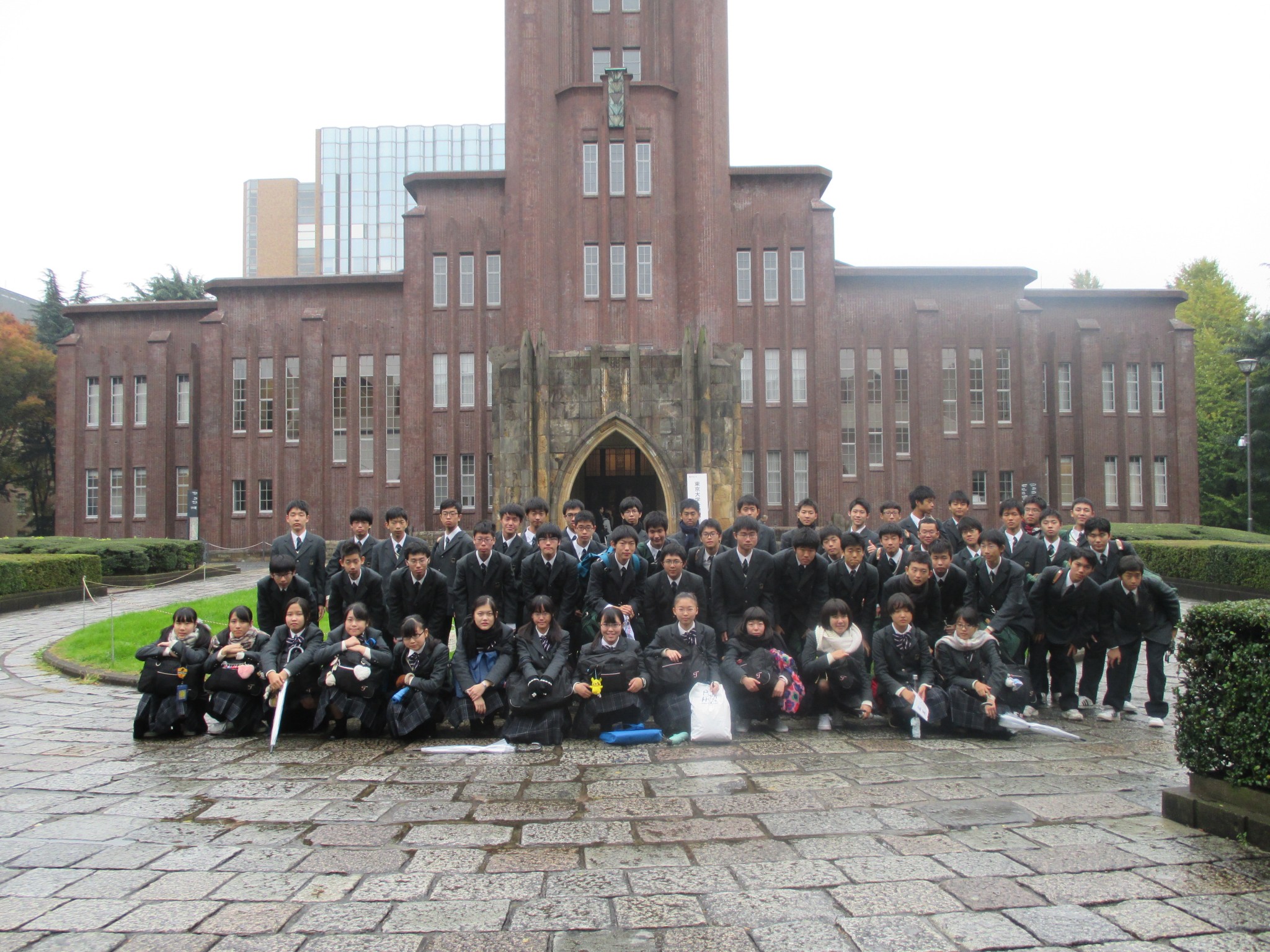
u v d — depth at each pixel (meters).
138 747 8.34
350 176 114.50
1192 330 39.06
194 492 32.38
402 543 10.83
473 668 8.77
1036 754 7.80
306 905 4.60
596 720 8.70
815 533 9.52
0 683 11.99
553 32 35.75
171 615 16.97
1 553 25.83
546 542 9.60
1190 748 5.91
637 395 23.62
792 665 8.91
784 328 36.84
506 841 5.55
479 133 115.06
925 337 37.47
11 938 4.24
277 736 8.59
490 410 36.66
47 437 54.69
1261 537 30.69
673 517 23.23
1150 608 9.16
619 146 35.19
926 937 4.16
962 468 37.50
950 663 8.76
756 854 5.26
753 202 37.16
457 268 37.06
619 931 4.27
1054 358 39.25
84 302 59.91
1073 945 4.08
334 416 37.97
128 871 5.09
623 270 34.84
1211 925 4.26
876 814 6.00
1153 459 38.97
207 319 38.34
